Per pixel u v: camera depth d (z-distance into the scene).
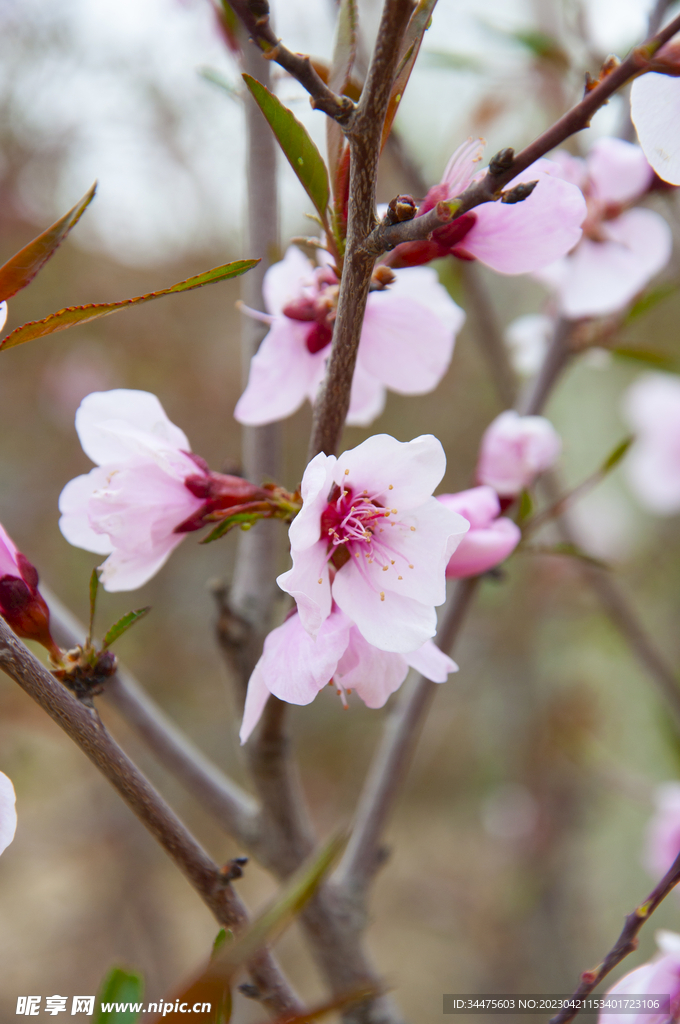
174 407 1.50
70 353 1.42
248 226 0.50
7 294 0.41
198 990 0.39
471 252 0.43
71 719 0.41
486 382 1.55
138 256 1.47
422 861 1.67
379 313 0.46
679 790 0.73
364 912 0.49
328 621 0.42
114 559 0.44
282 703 0.46
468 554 0.45
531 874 1.32
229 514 0.44
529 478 0.49
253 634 0.48
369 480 0.43
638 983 0.44
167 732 0.49
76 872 1.53
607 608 0.70
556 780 1.34
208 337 1.54
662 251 0.53
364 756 1.61
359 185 0.40
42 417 1.43
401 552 0.43
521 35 0.58
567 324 0.54
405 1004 1.35
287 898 0.40
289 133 0.41
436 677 0.43
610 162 0.52
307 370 0.46
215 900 0.42
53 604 0.48
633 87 0.42
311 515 0.42
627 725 1.15
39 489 1.41
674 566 1.26
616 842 1.16
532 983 1.28
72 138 1.21
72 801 1.39
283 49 0.40
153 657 1.43
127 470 0.44
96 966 1.29
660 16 0.52
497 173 0.40
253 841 0.48
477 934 1.46
